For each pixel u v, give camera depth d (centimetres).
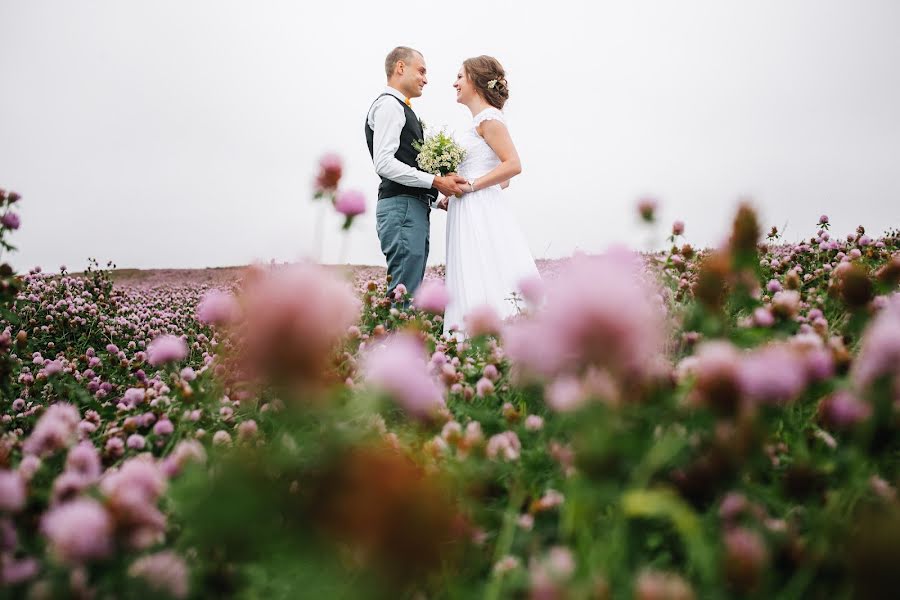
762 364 96
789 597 85
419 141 493
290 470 103
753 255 162
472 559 104
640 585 73
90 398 275
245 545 87
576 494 87
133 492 90
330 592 80
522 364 152
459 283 439
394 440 124
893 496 102
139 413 202
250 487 89
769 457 122
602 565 83
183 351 199
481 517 117
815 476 105
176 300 884
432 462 117
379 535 71
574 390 89
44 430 140
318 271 89
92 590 86
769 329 163
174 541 107
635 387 102
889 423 96
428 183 448
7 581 90
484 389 176
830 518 98
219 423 175
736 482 102
